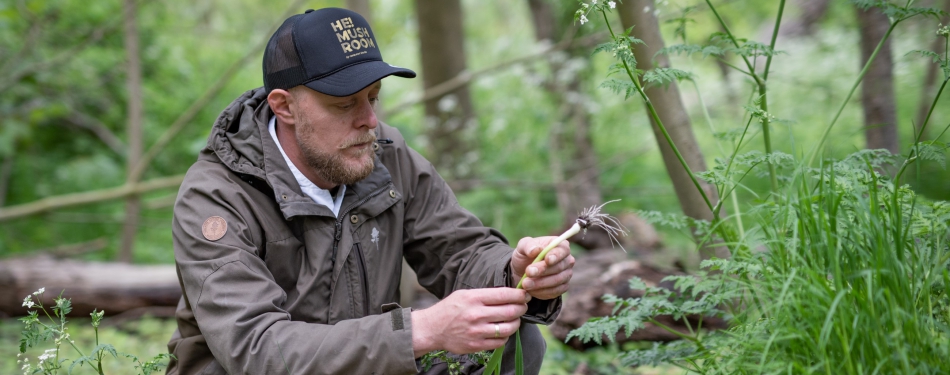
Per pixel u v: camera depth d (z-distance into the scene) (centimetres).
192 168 205
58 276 445
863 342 141
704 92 852
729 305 206
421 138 660
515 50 784
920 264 158
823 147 214
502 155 700
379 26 855
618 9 241
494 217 655
